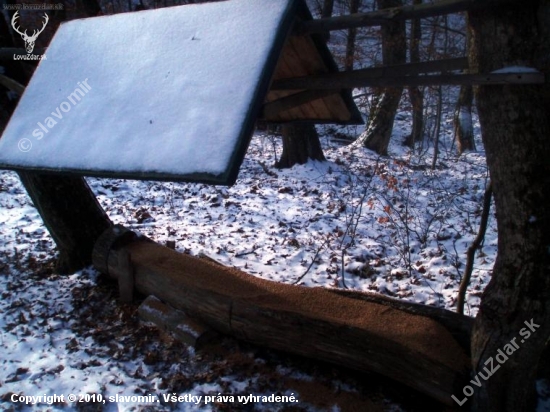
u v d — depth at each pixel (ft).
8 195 26.12
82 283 16.76
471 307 15.19
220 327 13.16
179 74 10.19
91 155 10.18
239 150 8.49
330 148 40.83
